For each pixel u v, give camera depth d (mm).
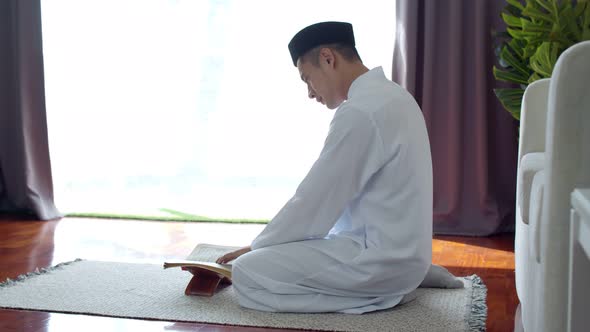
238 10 4020
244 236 3363
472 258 2865
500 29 3504
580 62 923
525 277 1617
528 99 1865
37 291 2094
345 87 2047
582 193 789
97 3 4141
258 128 4078
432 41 3498
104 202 4234
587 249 714
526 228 1605
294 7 3930
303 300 1882
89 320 1807
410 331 1709
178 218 3861
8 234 3354
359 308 1901
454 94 3479
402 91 1968
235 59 4055
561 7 2922
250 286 1915
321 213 1898
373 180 1914
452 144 3496
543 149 1850
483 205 3488
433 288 2221
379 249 1869
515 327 1794
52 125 4176
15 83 4066
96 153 4246
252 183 4125
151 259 2727
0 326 1740
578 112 929
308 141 4031
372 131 1859
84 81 4184
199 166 4176
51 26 4137
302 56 2066
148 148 4211
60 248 2967
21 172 4086
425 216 1905
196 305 1949
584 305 843
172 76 4141
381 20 3723
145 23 4133
